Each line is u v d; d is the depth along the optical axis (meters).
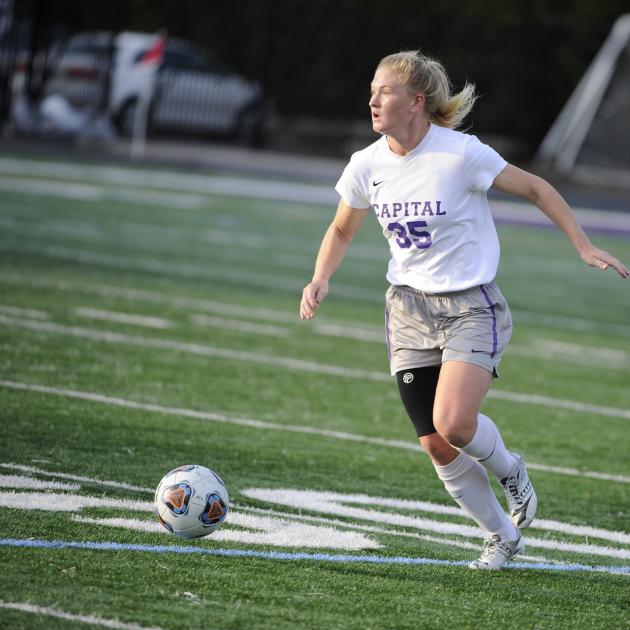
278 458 25.84
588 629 16.52
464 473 18.91
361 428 29.91
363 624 15.76
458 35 130.50
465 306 18.36
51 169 96.50
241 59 135.25
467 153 18.19
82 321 40.25
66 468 23.08
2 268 49.91
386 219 18.78
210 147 124.50
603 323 53.97
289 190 99.88
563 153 126.62
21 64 116.06
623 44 128.25
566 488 25.91
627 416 34.84
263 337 41.47
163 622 15.14
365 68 133.25
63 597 15.74
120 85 120.75
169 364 35.06
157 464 24.12
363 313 49.53
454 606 16.92
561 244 85.56
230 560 18.16
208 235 70.44
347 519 21.61
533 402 35.59
